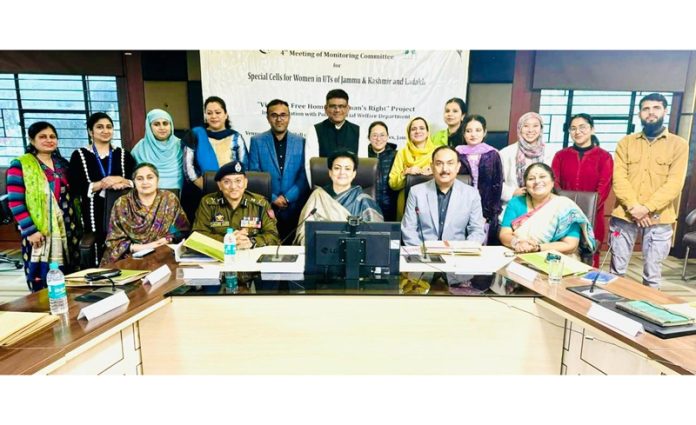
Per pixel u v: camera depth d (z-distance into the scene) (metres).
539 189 2.60
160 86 2.78
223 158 2.84
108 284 1.53
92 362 1.29
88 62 2.75
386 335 1.52
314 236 1.62
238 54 2.73
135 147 2.81
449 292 1.51
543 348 1.55
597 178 2.83
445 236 2.64
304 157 2.86
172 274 1.69
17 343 1.09
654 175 2.76
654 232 2.79
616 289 1.54
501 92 2.81
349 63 2.76
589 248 2.47
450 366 1.55
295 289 1.52
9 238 3.47
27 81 2.79
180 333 1.50
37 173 2.57
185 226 2.60
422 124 2.84
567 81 2.79
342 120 2.83
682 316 1.22
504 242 2.62
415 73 2.78
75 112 2.83
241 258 1.94
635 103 2.80
